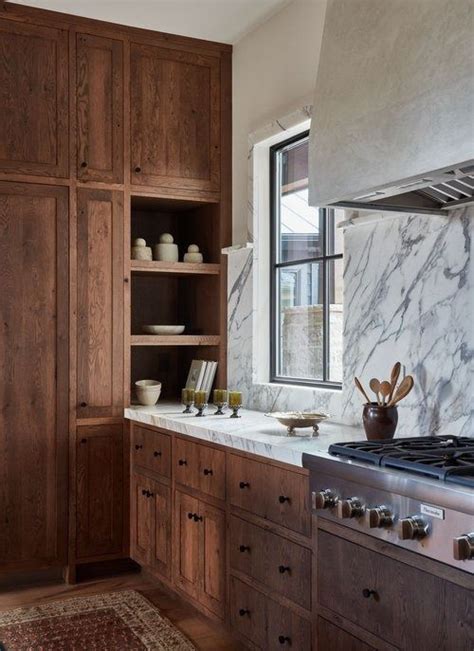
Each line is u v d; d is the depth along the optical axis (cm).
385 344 314
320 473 245
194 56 435
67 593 386
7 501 390
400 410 304
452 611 197
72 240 403
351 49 263
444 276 284
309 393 366
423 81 223
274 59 401
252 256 415
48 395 398
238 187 436
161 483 379
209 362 435
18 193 392
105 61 412
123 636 330
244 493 304
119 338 414
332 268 368
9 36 390
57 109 401
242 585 306
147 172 422
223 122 443
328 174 263
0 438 389
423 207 280
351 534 238
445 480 199
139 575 418
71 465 402
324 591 252
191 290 474
